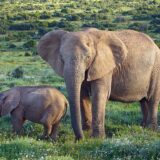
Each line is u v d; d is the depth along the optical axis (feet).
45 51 52.65
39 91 53.01
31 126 56.54
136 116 63.98
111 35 53.21
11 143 44.80
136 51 56.80
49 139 51.31
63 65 49.98
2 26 463.42
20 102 53.31
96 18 524.52
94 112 51.93
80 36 50.70
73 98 47.60
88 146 44.60
